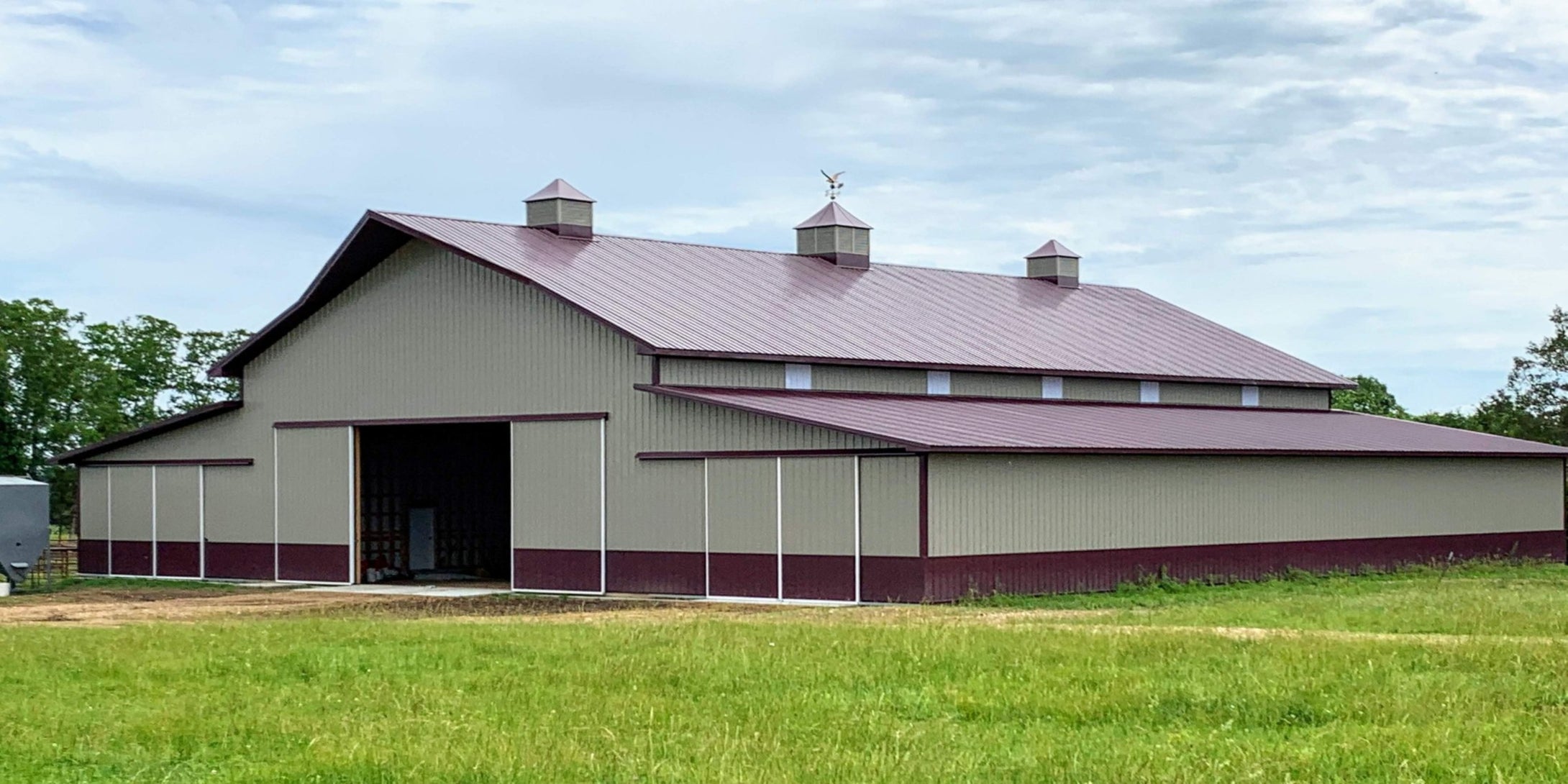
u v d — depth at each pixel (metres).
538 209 45.06
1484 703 18.27
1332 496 42.47
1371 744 16.23
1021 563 34.75
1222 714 18.14
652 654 23.28
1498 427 68.38
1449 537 45.81
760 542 35.28
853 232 50.12
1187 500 38.66
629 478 37.59
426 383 41.62
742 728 17.50
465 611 33.59
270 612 34.16
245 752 17.02
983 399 43.69
